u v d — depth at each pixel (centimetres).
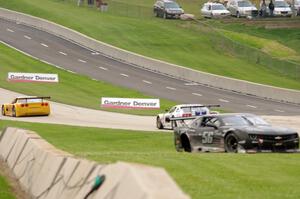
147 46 19462
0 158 4722
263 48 19125
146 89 14838
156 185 1823
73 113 11969
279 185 3241
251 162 3981
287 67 16788
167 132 8625
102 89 14750
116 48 18400
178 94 14425
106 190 2141
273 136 4994
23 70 16425
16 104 11500
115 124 10225
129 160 3969
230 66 17500
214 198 2923
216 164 3834
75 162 2834
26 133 4288
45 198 3061
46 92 14325
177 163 3834
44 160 3403
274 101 13925
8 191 3509
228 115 5434
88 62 17625
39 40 19888
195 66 17250
